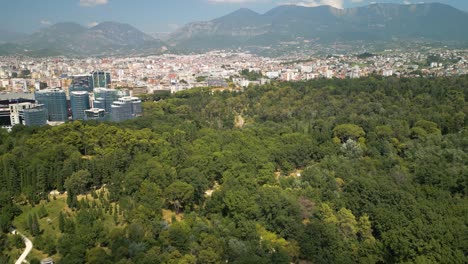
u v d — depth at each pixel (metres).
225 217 142.88
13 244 128.00
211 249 114.12
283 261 114.12
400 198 144.38
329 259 118.81
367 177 168.62
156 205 141.38
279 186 163.12
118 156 184.88
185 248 117.38
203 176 164.62
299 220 134.12
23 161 177.25
